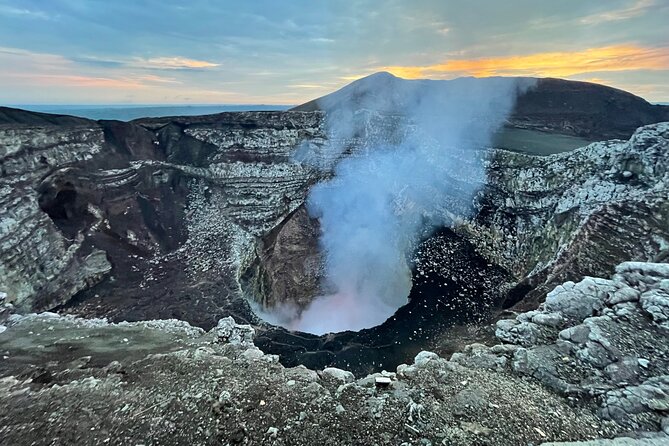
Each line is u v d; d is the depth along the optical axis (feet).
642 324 35.96
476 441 24.73
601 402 28.40
